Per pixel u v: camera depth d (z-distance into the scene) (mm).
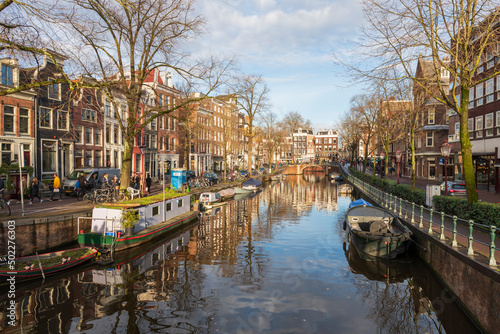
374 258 11398
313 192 37656
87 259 10664
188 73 15922
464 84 10938
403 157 46875
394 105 26391
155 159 34000
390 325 7332
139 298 8539
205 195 24609
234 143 52969
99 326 7090
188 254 12609
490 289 6027
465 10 10508
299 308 8055
